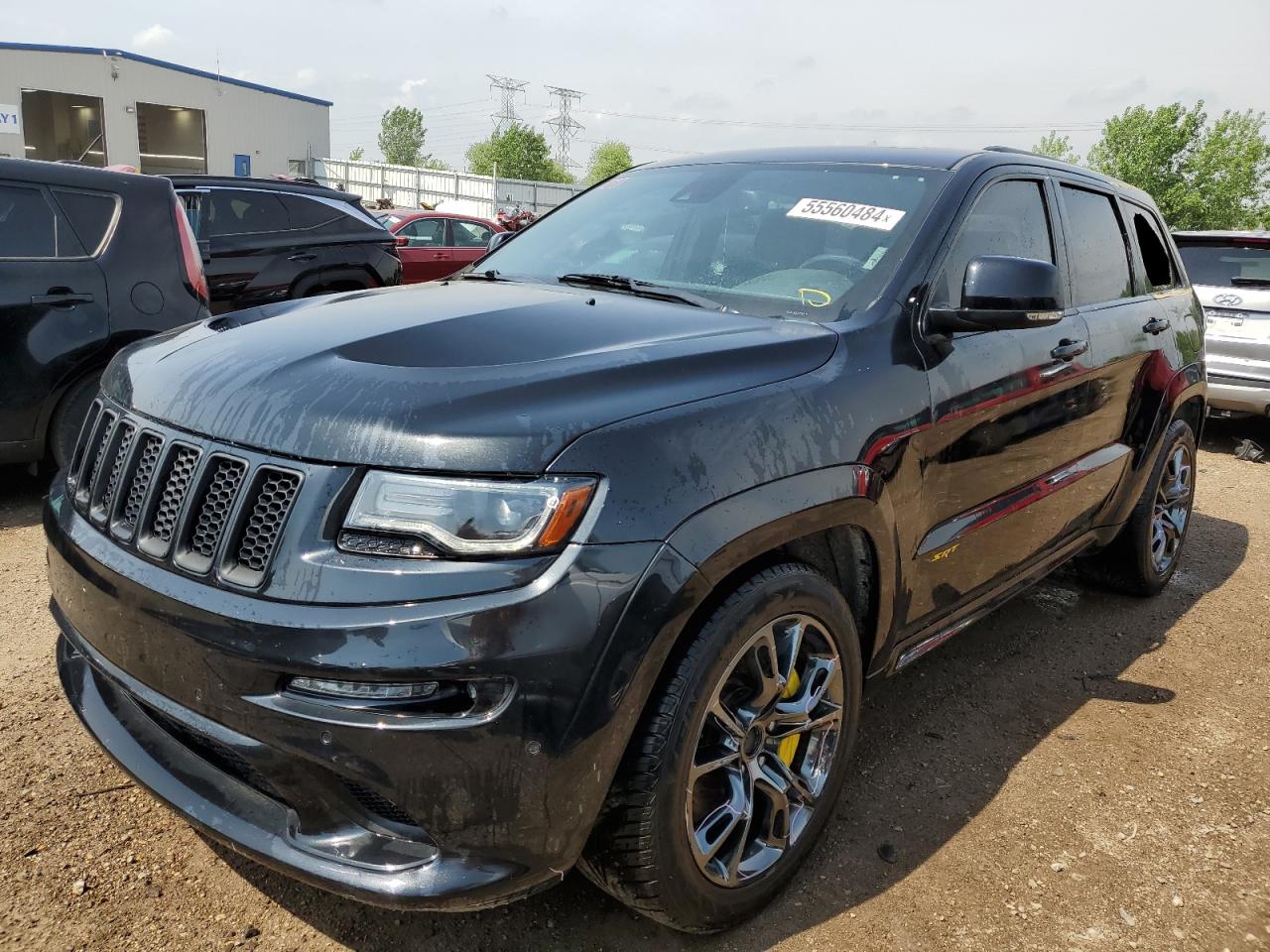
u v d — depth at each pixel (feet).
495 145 223.10
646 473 6.02
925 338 8.49
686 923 6.86
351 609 5.52
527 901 7.54
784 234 9.53
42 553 14.14
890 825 8.78
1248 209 139.95
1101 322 11.56
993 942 7.38
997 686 11.73
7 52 107.14
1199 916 7.80
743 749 7.04
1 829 7.88
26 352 15.06
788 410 7.01
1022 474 10.05
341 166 139.85
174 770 6.63
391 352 6.66
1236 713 11.37
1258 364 24.93
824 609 7.35
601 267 10.14
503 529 5.62
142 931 6.95
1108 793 9.50
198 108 123.95
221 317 8.39
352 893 5.81
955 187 9.52
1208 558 17.38
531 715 5.59
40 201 15.39
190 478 6.23
